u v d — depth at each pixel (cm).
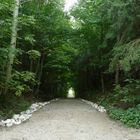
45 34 2427
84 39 2978
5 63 1429
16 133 955
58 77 3962
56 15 2481
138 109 1315
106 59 2569
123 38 1559
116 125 1181
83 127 1108
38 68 2736
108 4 1648
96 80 3559
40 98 2925
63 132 991
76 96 4912
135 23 1463
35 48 2442
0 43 1430
